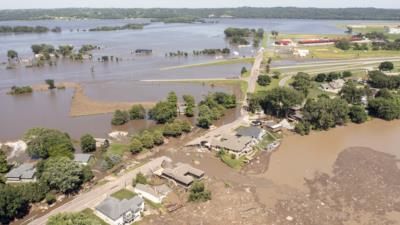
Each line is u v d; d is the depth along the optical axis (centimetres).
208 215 7138
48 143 9231
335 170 9031
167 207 7344
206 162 9431
